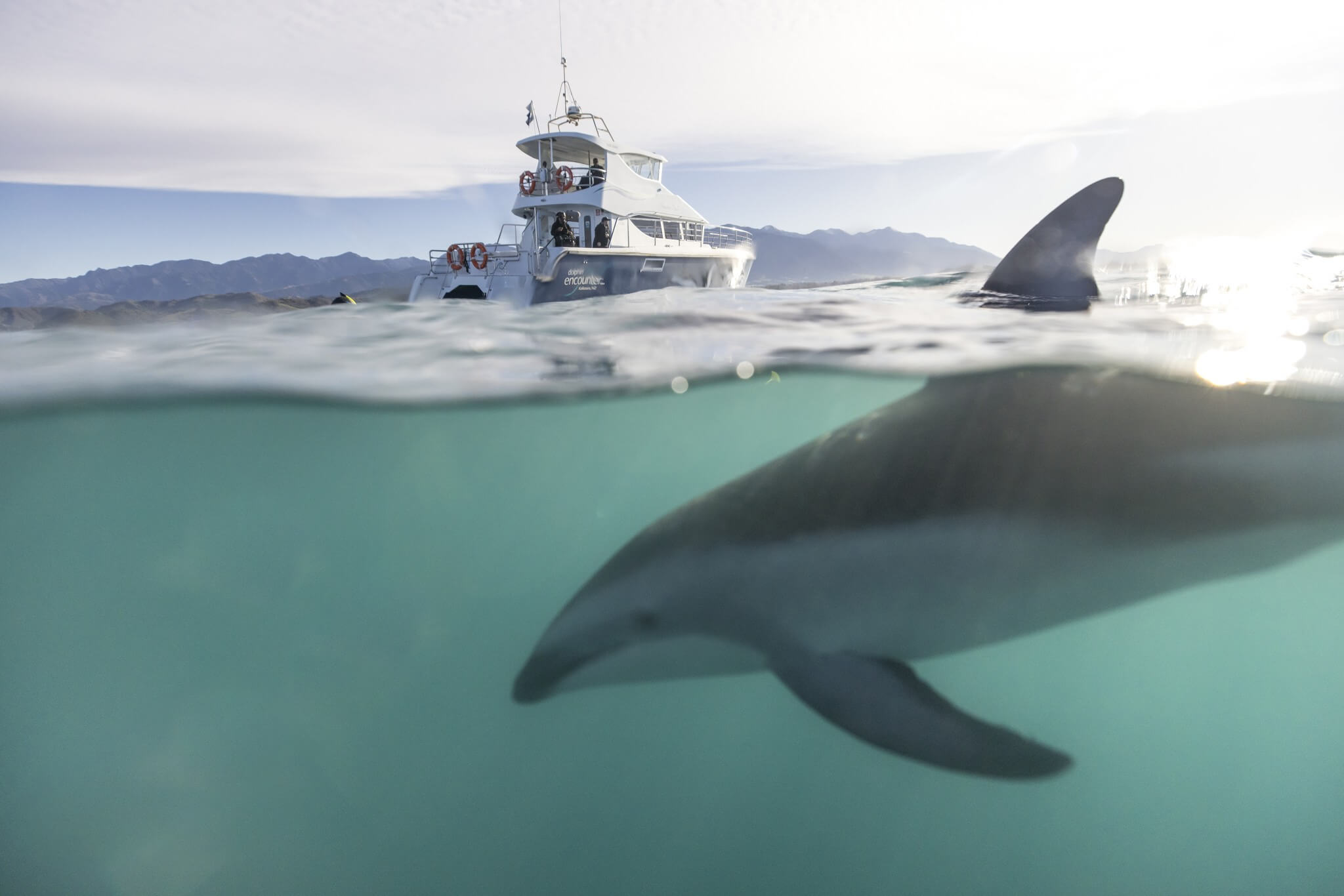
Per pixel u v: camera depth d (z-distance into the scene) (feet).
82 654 18.86
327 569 24.58
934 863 13.19
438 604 22.52
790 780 15.71
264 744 15.44
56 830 12.75
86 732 15.57
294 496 25.62
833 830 14.05
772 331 22.09
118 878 11.57
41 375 18.67
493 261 51.24
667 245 55.31
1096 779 16.78
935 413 12.29
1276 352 16.02
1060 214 19.35
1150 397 12.07
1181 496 10.62
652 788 15.23
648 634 12.19
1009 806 15.33
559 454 27.66
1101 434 11.19
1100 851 13.84
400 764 15.07
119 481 22.86
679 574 11.76
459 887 11.89
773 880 12.53
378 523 27.22
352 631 20.72
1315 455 10.89
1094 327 18.78
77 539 22.84
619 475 28.99
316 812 13.57
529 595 23.52
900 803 15.12
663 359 21.75
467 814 13.84
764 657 11.68
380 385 20.79
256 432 23.00
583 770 15.75
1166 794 16.52
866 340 19.75
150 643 19.63
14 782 14.01
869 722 9.71
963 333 18.67
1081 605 11.11
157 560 24.17
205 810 13.39
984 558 10.61
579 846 13.20
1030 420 11.61
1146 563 10.77
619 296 35.63
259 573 23.58
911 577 10.77
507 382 21.42
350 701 17.28
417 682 18.21
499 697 17.54
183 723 16.10
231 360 19.81
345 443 24.58
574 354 21.52
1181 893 12.64
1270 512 10.89
